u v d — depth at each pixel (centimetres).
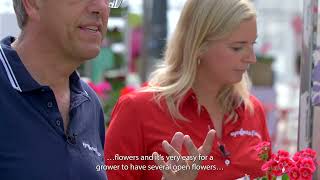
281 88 1920
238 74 351
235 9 342
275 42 2317
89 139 274
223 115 365
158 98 351
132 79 1393
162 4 1228
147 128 347
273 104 1034
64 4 245
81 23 248
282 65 2305
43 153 241
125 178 340
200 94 359
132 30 1465
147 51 1238
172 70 364
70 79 278
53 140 246
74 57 256
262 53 1327
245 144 361
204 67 358
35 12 250
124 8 1102
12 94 243
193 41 351
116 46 1356
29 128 241
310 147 348
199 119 353
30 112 244
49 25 248
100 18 254
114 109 360
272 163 306
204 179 340
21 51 257
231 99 368
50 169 241
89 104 286
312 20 345
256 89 1045
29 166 237
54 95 250
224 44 345
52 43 252
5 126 238
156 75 368
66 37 249
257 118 379
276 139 989
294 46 2016
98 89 716
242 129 364
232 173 347
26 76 247
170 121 348
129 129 347
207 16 345
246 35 343
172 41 364
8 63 248
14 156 236
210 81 359
